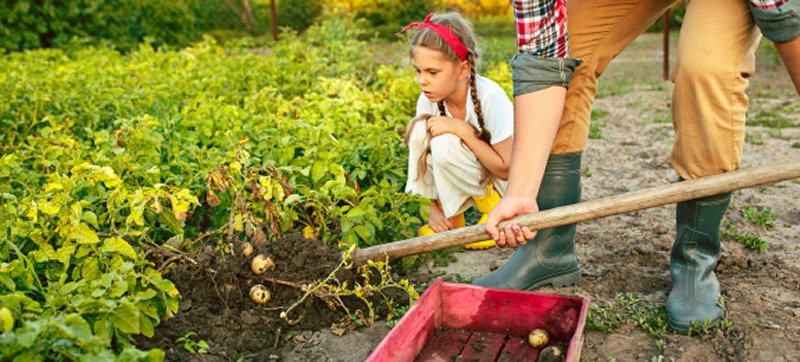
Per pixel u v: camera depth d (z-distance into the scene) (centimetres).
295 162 359
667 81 987
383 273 281
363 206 322
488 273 324
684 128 253
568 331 259
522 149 250
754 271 312
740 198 425
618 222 386
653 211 402
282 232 316
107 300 225
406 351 243
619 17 271
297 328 271
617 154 563
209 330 261
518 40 250
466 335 269
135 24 1229
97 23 1170
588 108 287
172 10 1275
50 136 400
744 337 251
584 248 350
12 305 223
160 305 261
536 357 254
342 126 432
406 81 547
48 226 278
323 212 327
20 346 198
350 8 1641
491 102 337
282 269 281
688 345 251
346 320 274
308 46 786
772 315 267
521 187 251
